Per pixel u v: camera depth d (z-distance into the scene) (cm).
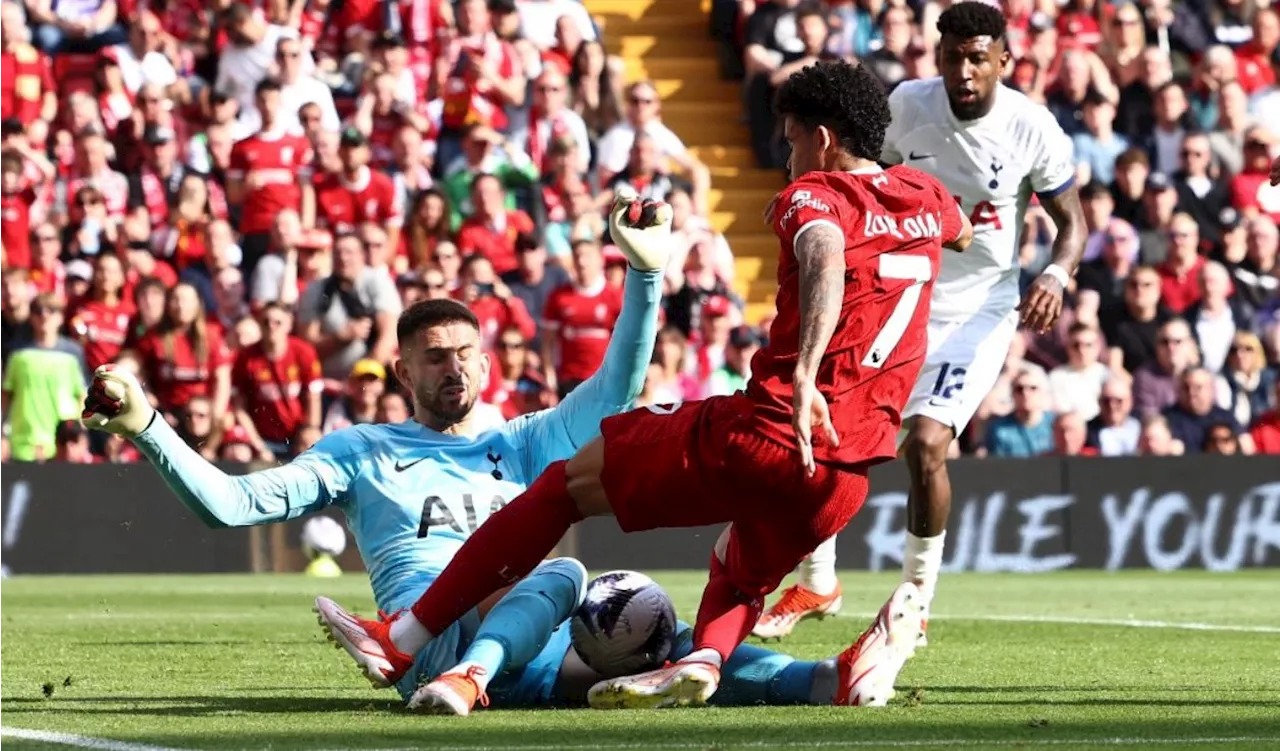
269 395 3869
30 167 4050
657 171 4425
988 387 2142
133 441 1373
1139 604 2944
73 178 4144
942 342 2139
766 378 1322
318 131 4188
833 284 1278
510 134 4403
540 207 4294
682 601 2952
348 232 4012
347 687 1620
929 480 2075
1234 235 4528
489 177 4172
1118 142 4644
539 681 1415
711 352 4159
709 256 4234
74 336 3909
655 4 5203
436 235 4147
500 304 4003
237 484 1418
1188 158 4619
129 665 1856
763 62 4844
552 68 4462
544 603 1365
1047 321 2128
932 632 2320
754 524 1361
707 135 4972
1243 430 4372
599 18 5166
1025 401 4169
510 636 1346
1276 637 2231
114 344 3928
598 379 1491
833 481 1320
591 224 4281
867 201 1337
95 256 4056
